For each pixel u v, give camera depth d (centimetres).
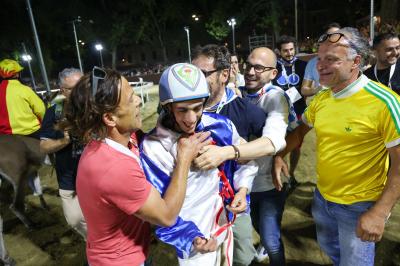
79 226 251
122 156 121
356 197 168
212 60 170
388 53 281
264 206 215
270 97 195
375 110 154
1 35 2573
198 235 143
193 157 135
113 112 120
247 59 206
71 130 123
